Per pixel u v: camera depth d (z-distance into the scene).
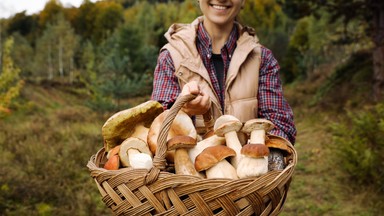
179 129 1.48
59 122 11.68
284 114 1.89
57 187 5.70
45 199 5.31
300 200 5.79
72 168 6.75
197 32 1.98
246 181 1.24
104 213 5.21
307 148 8.78
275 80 1.94
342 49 22.75
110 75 12.73
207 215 1.25
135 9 43.00
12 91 12.78
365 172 5.75
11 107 15.95
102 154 1.62
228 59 1.95
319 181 6.43
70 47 38.56
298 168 7.31
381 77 10.90
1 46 26.84
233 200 1.24
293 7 12.98
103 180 1.33
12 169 6.29
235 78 1.87
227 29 1.95
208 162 1.36
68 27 40.69
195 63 1.89
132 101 12.73
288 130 1.87
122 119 1.43
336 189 5.94
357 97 11.57
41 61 38.03
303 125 11.45
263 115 1.90
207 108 1.52
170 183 1.24
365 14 12.11
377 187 5.59
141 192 1.27
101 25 42.28
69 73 38.09
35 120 12.39
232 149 1.42
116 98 12.72
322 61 23.59
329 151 7.98
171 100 1.87
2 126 10.50
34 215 4.84
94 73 13.66
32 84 25.52
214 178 1.24
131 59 13.06
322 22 24.27
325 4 12.27
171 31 2.03
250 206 1.26
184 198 1.28
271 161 1.49
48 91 25.27
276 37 26.59
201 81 1.88
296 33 29.73
